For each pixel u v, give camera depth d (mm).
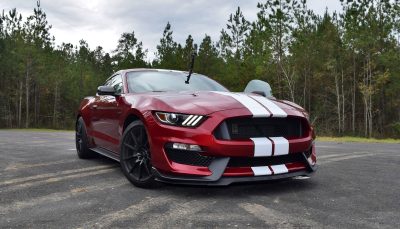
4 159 5113
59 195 3092
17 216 2531
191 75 4699
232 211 2623
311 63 34875
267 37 30656
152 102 3330
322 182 3590
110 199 2961
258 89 4434
